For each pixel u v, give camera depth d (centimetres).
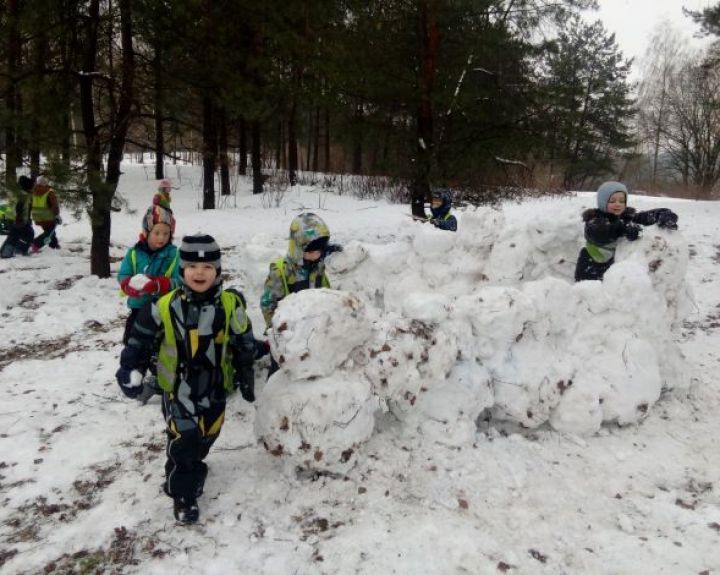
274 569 246
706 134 3309
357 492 292
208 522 275
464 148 977
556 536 267
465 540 260
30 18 693
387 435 332
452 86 948
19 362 494
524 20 945
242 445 341
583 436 350
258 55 1034
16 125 693
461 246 475
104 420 379
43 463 330
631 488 304
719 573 240
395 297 469
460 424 329
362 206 1627
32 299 701
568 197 1644
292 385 298
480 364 350
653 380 368
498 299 345
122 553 258
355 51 949
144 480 310
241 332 270
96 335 569
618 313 376
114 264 885
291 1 1005
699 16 1423
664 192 3209
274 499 290
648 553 254
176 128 963
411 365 311
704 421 377
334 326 291
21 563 253
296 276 369
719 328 559
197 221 1343
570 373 355
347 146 1127
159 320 256
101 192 706
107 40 802
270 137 1952
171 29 796
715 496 297
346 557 251
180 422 265
